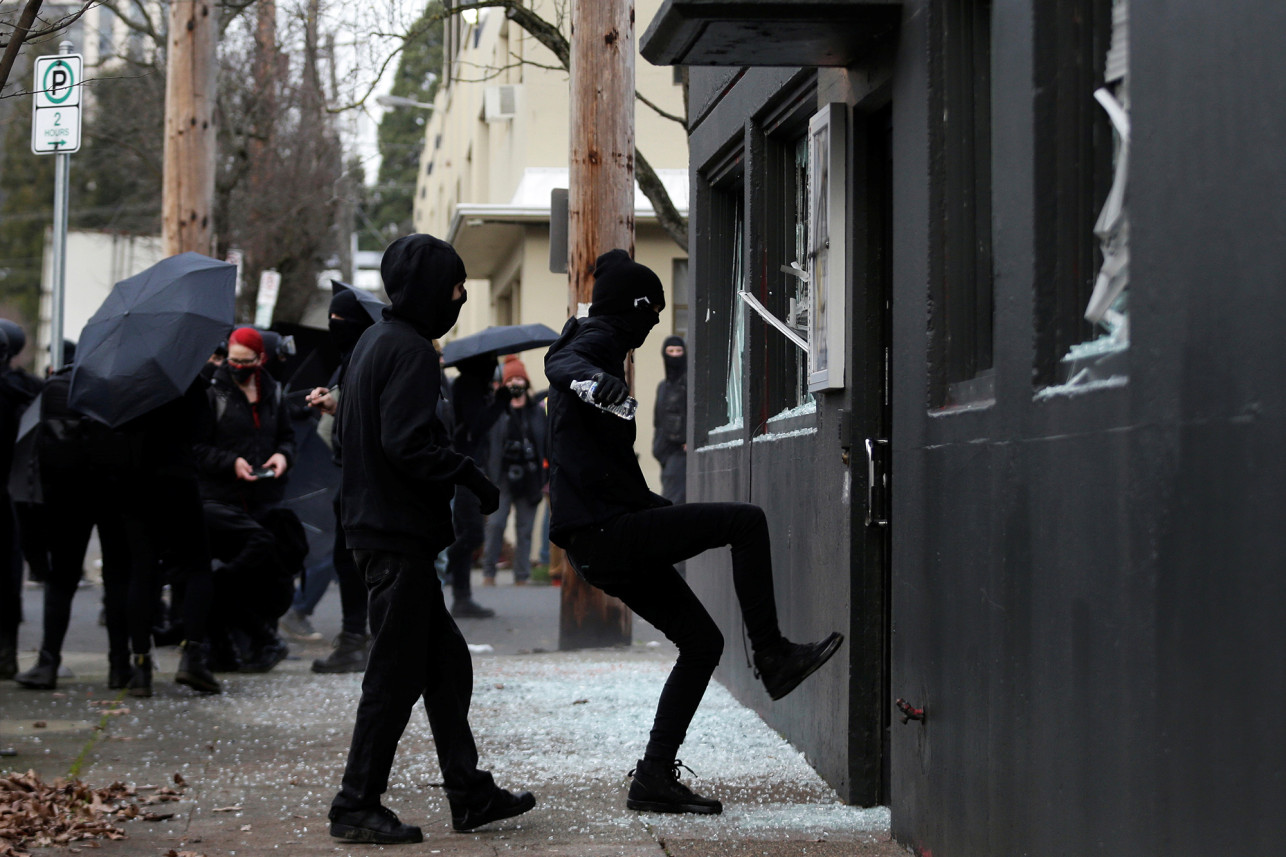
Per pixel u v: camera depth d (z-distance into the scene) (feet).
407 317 15.51
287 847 15.06
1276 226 7.79
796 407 21.81
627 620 32.99
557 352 15.98
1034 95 11.30
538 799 17.40
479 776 15.67
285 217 84.12
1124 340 10.12
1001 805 11.89
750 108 22.15
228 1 43.37
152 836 15.57
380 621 15.30
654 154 61.52
